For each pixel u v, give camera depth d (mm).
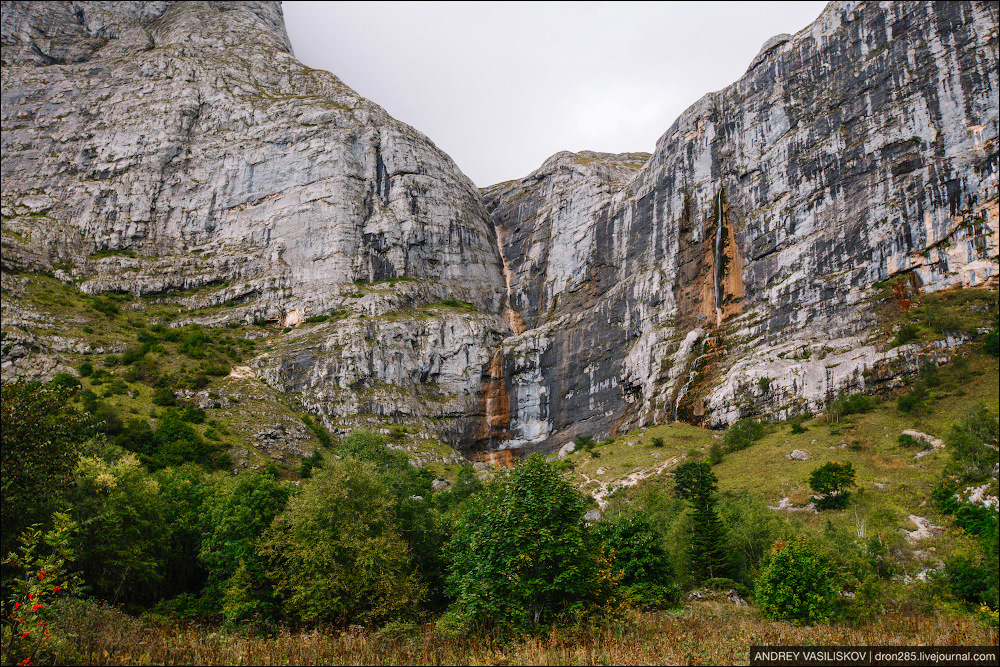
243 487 44781
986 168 82000
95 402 78875
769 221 101188
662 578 39719
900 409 70812
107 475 39625
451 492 69438
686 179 117000
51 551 33406
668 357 104500
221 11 183500
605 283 126375
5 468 27688
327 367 107625
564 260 139500
